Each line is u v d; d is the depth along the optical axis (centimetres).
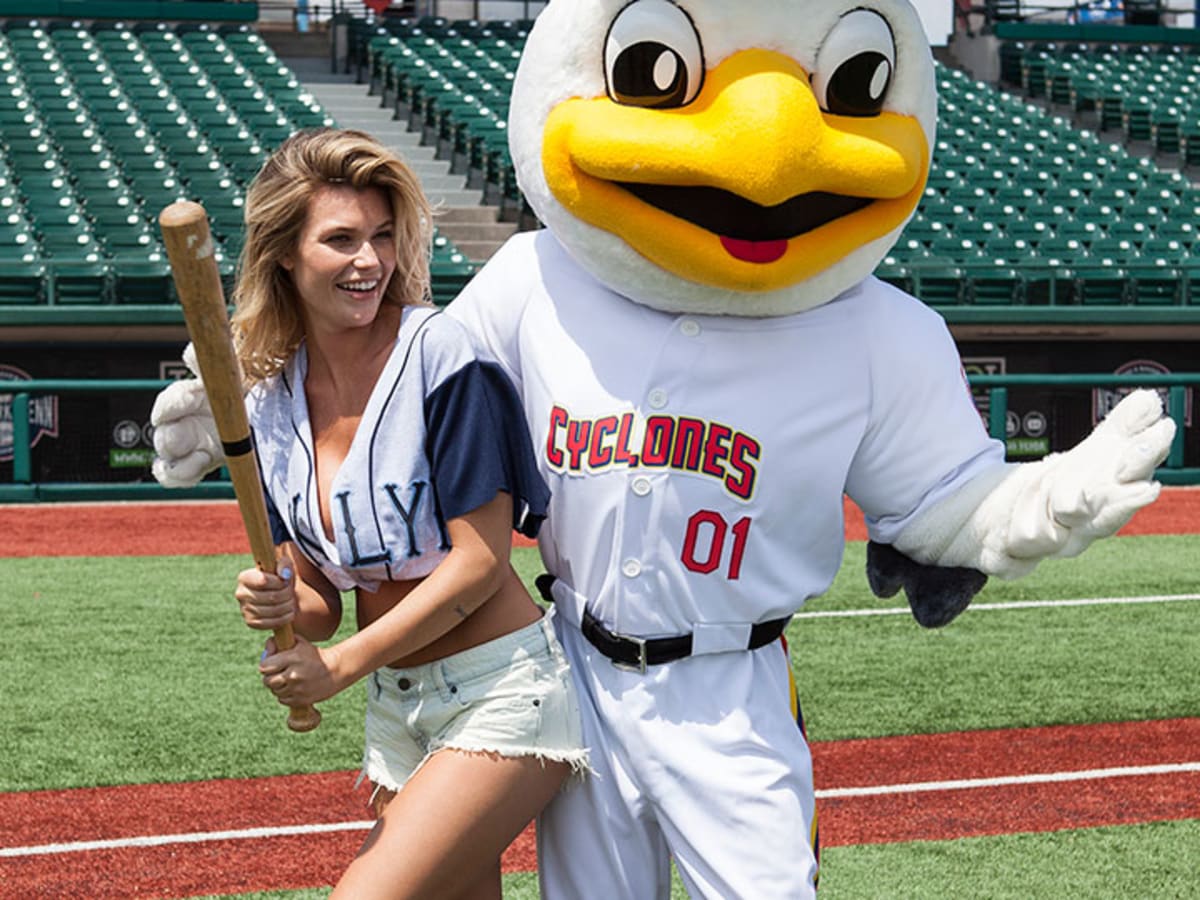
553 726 255
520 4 2412
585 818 270
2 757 519
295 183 246
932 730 560
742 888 257
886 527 283
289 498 259
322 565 262
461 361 250
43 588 820
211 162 1630
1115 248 1642
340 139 247
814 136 249
